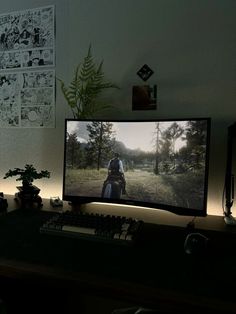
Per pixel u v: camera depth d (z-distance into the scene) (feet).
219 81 4.37
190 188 3.77
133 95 4.82
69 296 5.04
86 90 4.90
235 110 4.32
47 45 5.30
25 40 5.45
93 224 3.35
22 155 5.67
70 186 4.57
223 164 4.41
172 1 4.52
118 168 4.29
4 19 5.57
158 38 4.63
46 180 5.51
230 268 2.54
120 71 4.87
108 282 2.28
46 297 4.35
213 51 4.37
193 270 2.49
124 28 4.80
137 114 4.82
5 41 5.59
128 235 3.08
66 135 4.59
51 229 3.31
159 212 4.36
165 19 4.58
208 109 4.45
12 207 4.53
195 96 4.50
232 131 3.83
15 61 5.55
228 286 2.23
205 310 1.99
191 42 4.47
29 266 2.53
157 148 4.04
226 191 4.08
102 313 4.96
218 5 4.31
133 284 2.25
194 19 4.43
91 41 5.01
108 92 4.94
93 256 2.75
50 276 2.40
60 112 5.32
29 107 5.52
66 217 3.57
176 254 2.82
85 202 4.50
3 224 3.66
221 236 3.35
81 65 5.08
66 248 2.93
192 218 4.08
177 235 3.35
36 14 5.34
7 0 5.53
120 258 2.71
